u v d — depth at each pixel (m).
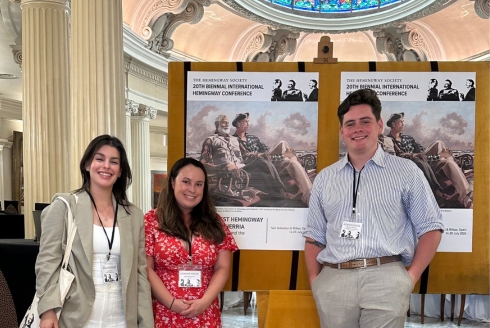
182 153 2.81
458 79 2.70
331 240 2.25
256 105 2.79
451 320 4.71
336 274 2.18
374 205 2.18
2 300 2.32
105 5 4.33
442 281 2.70
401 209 2.19
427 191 2.17
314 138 2.76
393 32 11.32
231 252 2.71
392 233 2.15
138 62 9.48
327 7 11.36
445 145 2.69
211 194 2.80
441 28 11.05
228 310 5.30
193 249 2.34
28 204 5.50
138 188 9.87
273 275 2.76
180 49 11.42
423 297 4.39
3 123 11.84
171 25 10.03
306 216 2.76
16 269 2.99
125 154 2.22
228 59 12.43
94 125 4.27
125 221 2.16
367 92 2.27
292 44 11.87
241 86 2.79
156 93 10.32
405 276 2.10
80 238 2.01
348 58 13.23
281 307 2.71
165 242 2.33
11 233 6.24
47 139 5.45
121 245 2.09
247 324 4.74
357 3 11.16
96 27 4.30
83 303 1.98
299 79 2.76
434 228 2.13
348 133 2.25
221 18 11.32
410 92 2.71
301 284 2.75
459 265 2.69
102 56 4.30
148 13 9.51
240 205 2.79
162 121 13.45
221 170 2.80
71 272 2.01
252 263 2.77
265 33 12.03
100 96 4.28
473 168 2.69
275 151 2.78
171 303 2.24
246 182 2.79
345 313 2.12
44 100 5.43
